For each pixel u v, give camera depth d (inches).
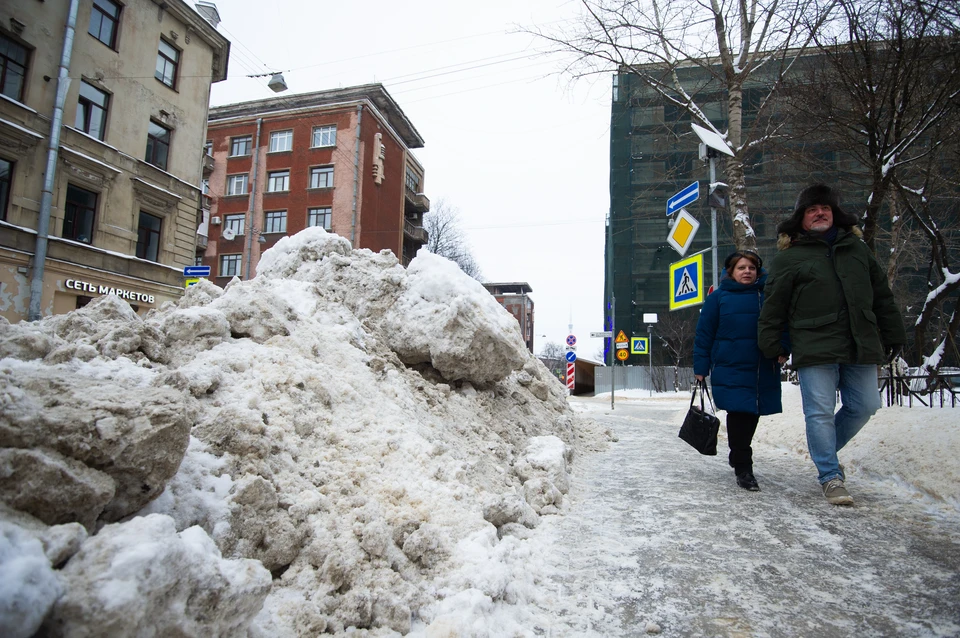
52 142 621.9
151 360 112.4
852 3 251.1
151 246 770.8
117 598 42.4
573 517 133.1
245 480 75.6
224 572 53.6
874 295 150.6
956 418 167.6
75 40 657.0
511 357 182.1
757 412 161.0
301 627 63.4
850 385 151.2
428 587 80.2
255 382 110.0
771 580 95.8
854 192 466.0
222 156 1358.3
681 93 398.6
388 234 1438.2
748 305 167.0
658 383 1254.9
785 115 341.7
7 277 587.5
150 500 64.1
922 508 137.8
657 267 1456.7
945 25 195.9
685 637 76.5
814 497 151.6
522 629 76.5
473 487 118.9
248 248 1309.1
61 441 55.7
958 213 468.8
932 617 81.7
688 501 148.5
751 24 368.2
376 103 1408.7
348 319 175.2
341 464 100.9
